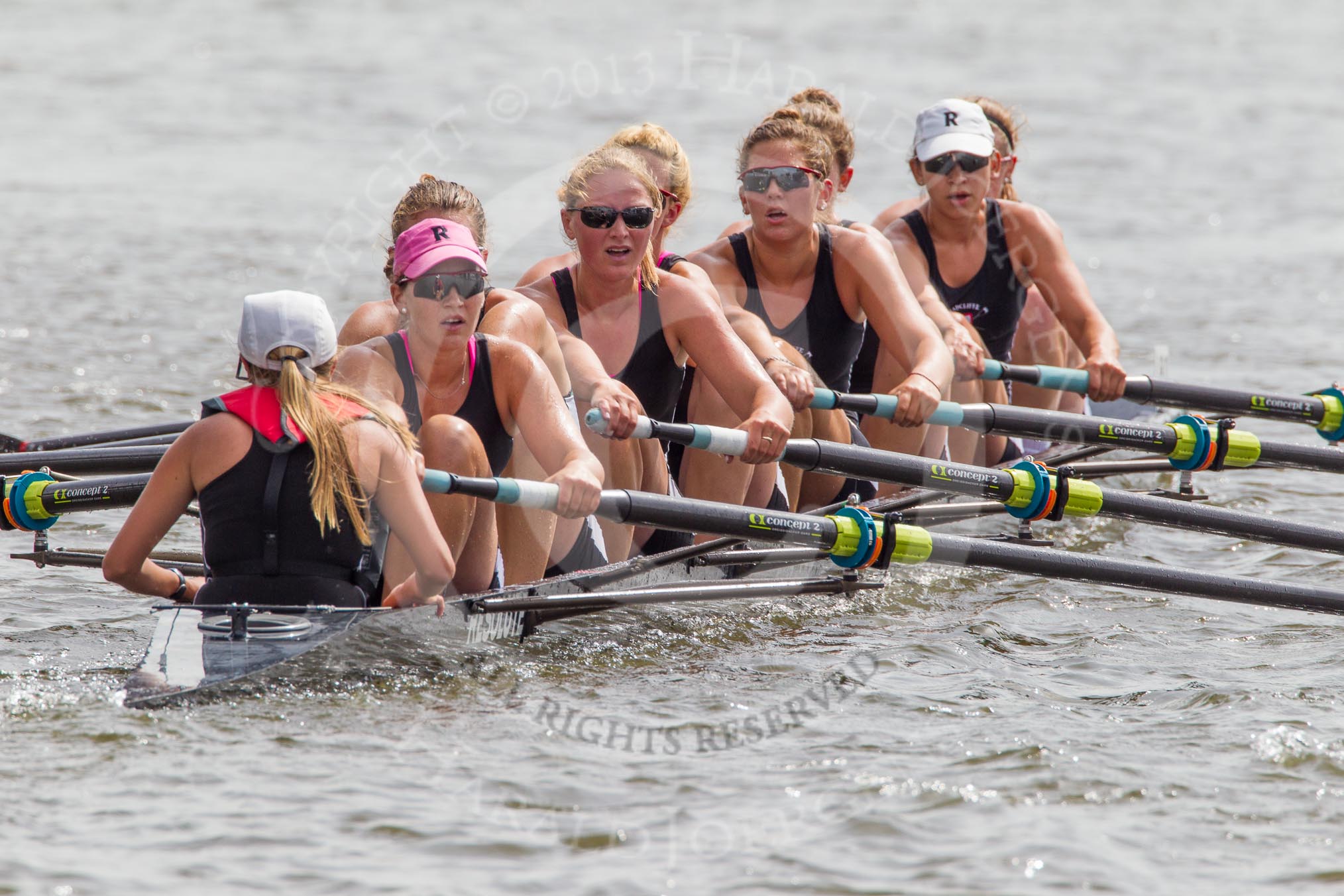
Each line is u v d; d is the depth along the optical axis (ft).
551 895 50.37
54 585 84.02
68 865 50.88
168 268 195.72
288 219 230.89
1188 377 150.41
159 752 59.72
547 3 542.16
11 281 183.52
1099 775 59.98
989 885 51.34
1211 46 471.62
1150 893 50.88
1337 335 171.01
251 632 66.03
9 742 60.08
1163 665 75.15
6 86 355.97
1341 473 114.73
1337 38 495.00
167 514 67.51
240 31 460.96
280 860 51.90
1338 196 271.69
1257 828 55.62
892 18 510.17
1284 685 71.46
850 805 57.31
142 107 334.65
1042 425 94.79
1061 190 273.13
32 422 123.65
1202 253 225.35
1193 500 107.14
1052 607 86.63
